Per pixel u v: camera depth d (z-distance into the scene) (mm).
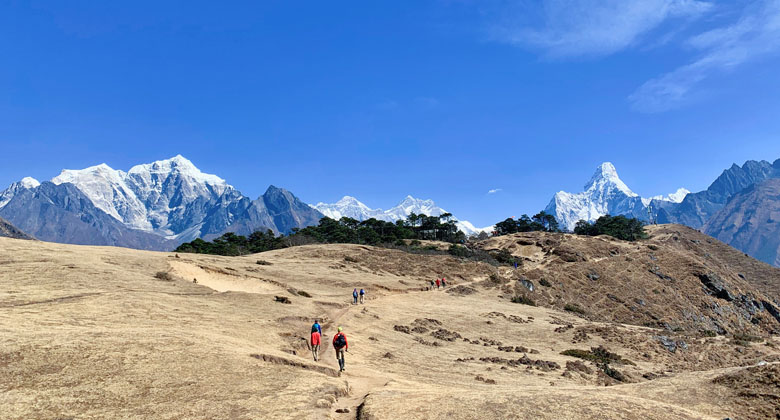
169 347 18547
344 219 189875
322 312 41031
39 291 28578
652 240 179500
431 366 30078
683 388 18312
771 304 119875
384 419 13578
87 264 39938
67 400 12680
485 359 34094
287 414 13711
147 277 40781
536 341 46375
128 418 12102
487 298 76688
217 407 13570
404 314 51094
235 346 21125
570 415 13586
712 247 197750
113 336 18953
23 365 14414
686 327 91438
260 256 87062
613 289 102500
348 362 27000
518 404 14617
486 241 157250
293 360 20594
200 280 49656
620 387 19188
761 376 17750
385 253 102000
